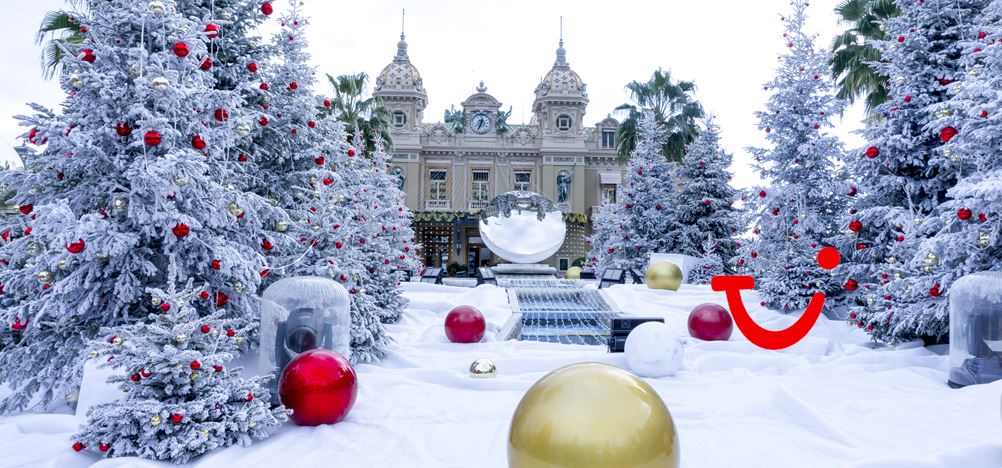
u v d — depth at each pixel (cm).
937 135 841
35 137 488
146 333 400
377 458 380
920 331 730
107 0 541
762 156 1238
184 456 368
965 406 499
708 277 1627
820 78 1213
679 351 645
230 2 709
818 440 410
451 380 601
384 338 740
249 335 595
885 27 938
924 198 891
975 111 598
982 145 640
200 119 539
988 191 553
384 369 641
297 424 444
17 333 555
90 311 527
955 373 589
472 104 3753
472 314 840
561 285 1588
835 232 1148
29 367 517
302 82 799
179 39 526
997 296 562
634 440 269
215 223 525
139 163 489
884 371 660
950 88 672
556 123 3703
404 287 1357
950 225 661
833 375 632
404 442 406
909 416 473
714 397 548
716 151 2012
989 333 565
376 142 1911
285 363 515
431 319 1073
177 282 547
